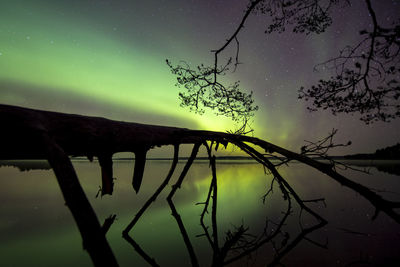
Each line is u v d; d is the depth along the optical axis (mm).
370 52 3393
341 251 2543
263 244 2918
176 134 3750
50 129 1938
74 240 3047
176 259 2508
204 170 19281
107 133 2533
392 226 3393
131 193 6953
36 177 11273
